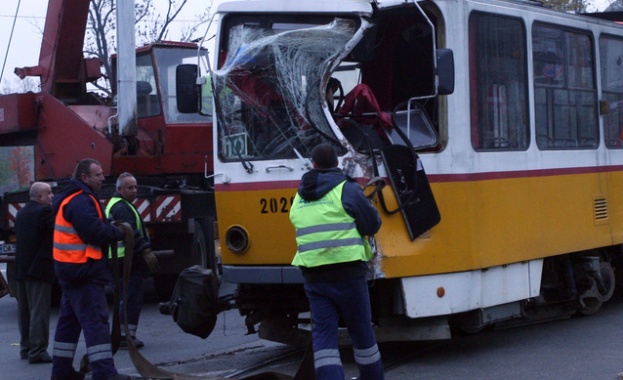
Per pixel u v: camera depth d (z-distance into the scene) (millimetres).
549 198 9359
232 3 8039
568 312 10391
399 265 7820
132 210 9477
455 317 8656
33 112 13078
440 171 8133
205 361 8914
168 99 13367
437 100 8297
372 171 7754
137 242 8617
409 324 8195
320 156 6668
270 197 7859
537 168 9203
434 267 8023
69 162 12930
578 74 10078
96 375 7348
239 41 8055
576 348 8852
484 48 8602
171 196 12492
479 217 8375
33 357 9070
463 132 8266
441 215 8117
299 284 8156
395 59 9164
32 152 13109
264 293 8453
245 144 8000
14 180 13180
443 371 7984
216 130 8094
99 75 14312
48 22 14102
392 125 8086
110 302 13180
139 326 11359
